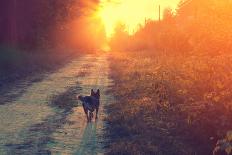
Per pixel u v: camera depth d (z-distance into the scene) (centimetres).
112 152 960
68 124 1289
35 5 5038
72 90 2055
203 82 1422
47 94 1923
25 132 1181
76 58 5009
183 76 1858
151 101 1566
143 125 1218
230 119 949
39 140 1090
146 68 3014
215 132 984
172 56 3428
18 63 3136
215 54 1936
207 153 944
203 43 2145
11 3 4666
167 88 1689
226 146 621
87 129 1220
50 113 1470
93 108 1326
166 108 1395
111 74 2831
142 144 1026
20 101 1727
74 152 978
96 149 1004
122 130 1194
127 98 1725
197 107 1140
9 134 1159
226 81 1127
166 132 1138
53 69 3284
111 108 1532
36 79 2547
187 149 971
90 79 2559
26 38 4994
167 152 962
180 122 1182
